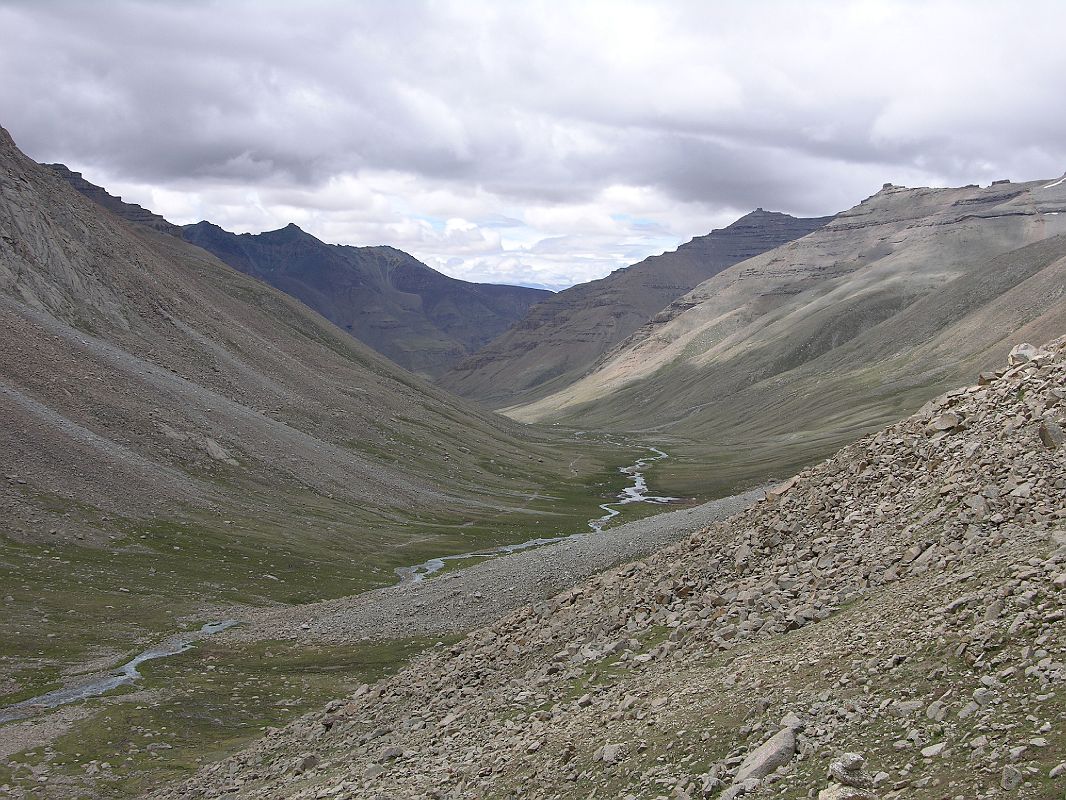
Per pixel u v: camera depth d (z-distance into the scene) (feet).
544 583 246.88
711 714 77.10
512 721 105.09
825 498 130.93
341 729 140.36
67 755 165.89
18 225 570.87
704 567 132.67
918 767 56.03
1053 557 75.31
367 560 389.39
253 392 609.01
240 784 127.24
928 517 106.11
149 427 448.65
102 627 259.80
